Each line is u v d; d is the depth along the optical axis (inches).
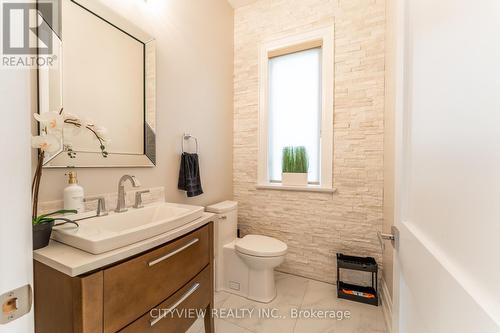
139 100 53.4
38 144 31.3
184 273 41.3
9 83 15.0
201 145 75.1
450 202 17.8
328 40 76.0
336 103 75.8
